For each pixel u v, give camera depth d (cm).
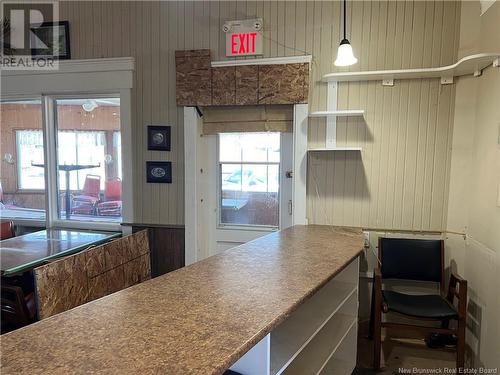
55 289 207
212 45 315
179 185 330
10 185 387
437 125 281
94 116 355
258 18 304
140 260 288
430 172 285
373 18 285
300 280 158
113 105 349
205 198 342
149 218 339
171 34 322
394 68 284
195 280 157
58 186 372
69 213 372
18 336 106
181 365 92
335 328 210
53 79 349
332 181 304
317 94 301
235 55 308
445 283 286
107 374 87
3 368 89
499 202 213
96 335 107
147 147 334
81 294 227
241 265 180
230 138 336
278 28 302
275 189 331
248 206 338
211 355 96
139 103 333
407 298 262
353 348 226
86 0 336
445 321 264
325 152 303
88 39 339
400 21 281
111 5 331
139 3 326
